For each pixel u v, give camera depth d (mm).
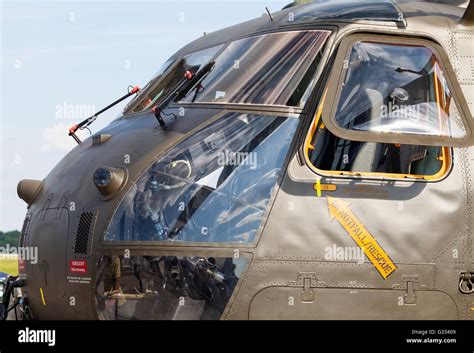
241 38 6629
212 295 5535
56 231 6137
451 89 5859
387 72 5977
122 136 6379
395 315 5715
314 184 5656
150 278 5598
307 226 5605
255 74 6160
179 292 5555
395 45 6031
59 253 6035
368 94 5898
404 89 5941
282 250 5562
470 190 5934
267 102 5938
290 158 5695
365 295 5660
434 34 6258
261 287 5539
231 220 5605
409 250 5750
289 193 5633
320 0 6859
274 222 5582
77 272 5828
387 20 6164
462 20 6395
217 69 6453
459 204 5887
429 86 5969
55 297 6078
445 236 5828
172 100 6426
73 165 6543
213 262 5539
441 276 5805
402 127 5816
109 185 5766
